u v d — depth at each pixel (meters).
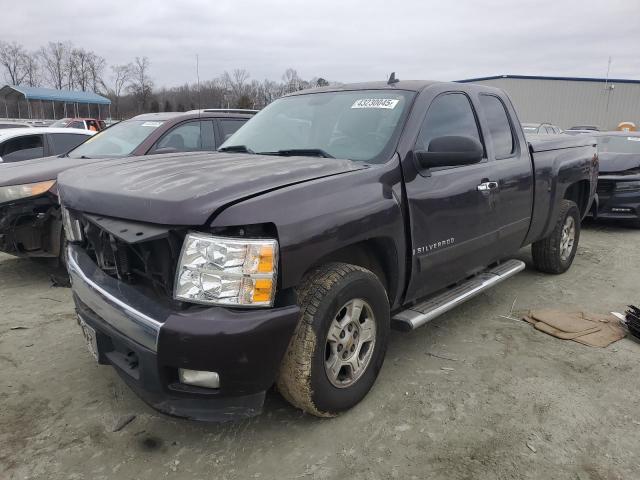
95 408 3.02
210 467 2.53
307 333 2.57
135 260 2.62
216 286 2.28
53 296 4.93
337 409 2.83
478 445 2.70
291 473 2.49
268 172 2.68
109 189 2.63
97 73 67.06
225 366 2.29
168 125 6.24
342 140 3.44
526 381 3.36
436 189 3.37
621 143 9.83
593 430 2.84
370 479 2.45
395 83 3.80
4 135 8.00
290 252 2.41
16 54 63.56
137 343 2.38
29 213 5.07
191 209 2.28
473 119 4.03
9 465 2.53
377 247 3.07
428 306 3.53
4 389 3.21
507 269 4.52
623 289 5.33
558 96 47.81
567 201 5.58
